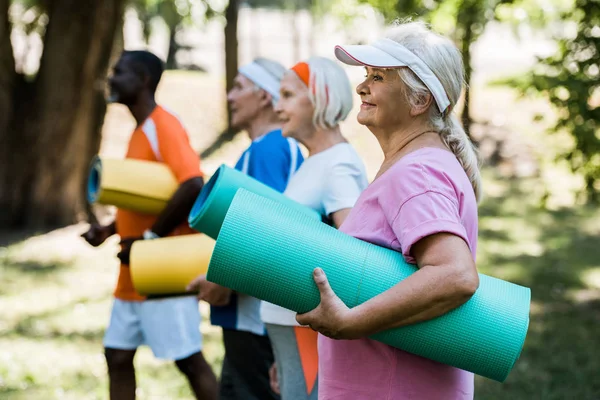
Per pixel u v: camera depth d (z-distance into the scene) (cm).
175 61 2433
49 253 976
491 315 214
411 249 214
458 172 221
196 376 415
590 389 550
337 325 211
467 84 240
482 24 937
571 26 674
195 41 3206
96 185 410
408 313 207
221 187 311
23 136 1101
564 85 630
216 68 2811
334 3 1540
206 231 316
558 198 1418
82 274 880
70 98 1093
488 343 213
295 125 335
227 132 1722
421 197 213
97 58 1098
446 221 208
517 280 903
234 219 217
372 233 226
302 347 324
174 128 411
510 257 1026
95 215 1142
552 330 704
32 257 955
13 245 1012
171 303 402
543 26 832
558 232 1188
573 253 1053
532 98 692
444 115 232
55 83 1088
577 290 862
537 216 1298
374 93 230
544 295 839
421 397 226
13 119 1101
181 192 397
